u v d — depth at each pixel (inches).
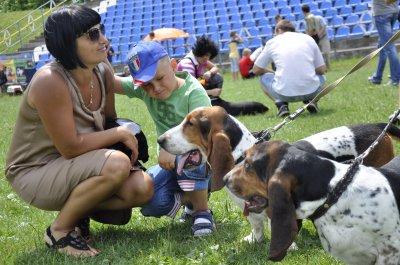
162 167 165.2
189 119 151.4
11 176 159.2
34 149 155.6
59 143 149.1
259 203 117.6
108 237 172.1
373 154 170.1
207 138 148.5
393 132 175.6
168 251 153.9
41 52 1056.2
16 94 799.1
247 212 123.0
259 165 114.2
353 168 113.2
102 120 163.2
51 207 157.9
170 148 152.1
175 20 1104.8
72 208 153.9
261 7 1035.9
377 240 112.4
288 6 991.6
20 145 156.4
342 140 170.1
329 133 173.8
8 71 825.5
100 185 149.9
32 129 153.5
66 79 149.9
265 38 909.2
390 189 112.5
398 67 420.8
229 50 832.3
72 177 150.6
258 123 346.0
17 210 203.9
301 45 357.7
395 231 112.0
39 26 1221.7
